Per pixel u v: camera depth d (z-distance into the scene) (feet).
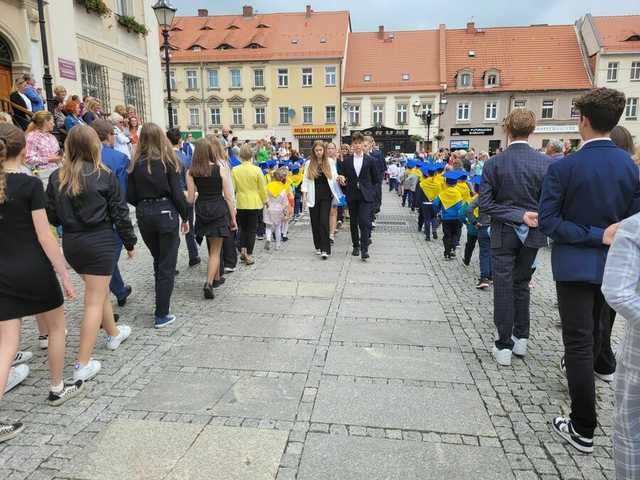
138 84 58.18
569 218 10.15
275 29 163.94
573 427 9.99
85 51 46.80
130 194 16.22
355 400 11.76
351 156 26.48
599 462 9.59
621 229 6.82
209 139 19.36
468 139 155.02
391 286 21.57
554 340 15.71
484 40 162.09
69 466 9.36
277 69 156.97
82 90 46.85
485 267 21.06
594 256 9.86
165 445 9.99
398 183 75.77
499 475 9.16
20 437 10.27
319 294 20.22
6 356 10.46
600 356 12.76
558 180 10.25
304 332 16.03
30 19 39.09
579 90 148.97
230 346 14.89
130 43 55.98
